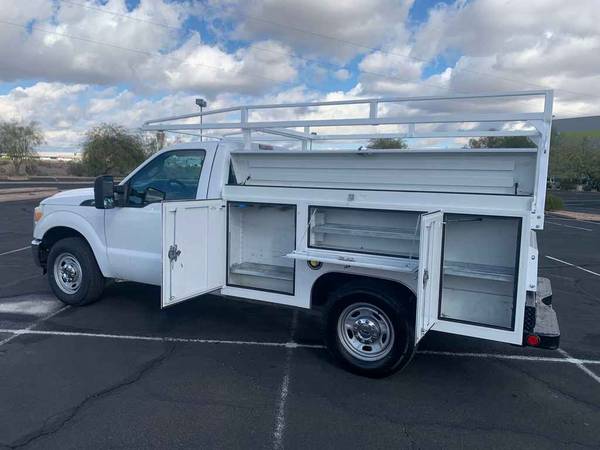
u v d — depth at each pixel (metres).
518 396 4.24
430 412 3.93
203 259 4.94
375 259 4.45
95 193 5.57
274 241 5.22
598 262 11.06
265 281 5.11
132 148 42.31
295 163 5.25
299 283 4.84
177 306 6.56
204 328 5.77
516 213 3.88
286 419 3.77
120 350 5.03
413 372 4.69
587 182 59.69
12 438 3.42
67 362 4.70
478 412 3.95
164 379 4.39
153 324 5.85
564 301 7.48
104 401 3.96
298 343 5.36
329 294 4.97
